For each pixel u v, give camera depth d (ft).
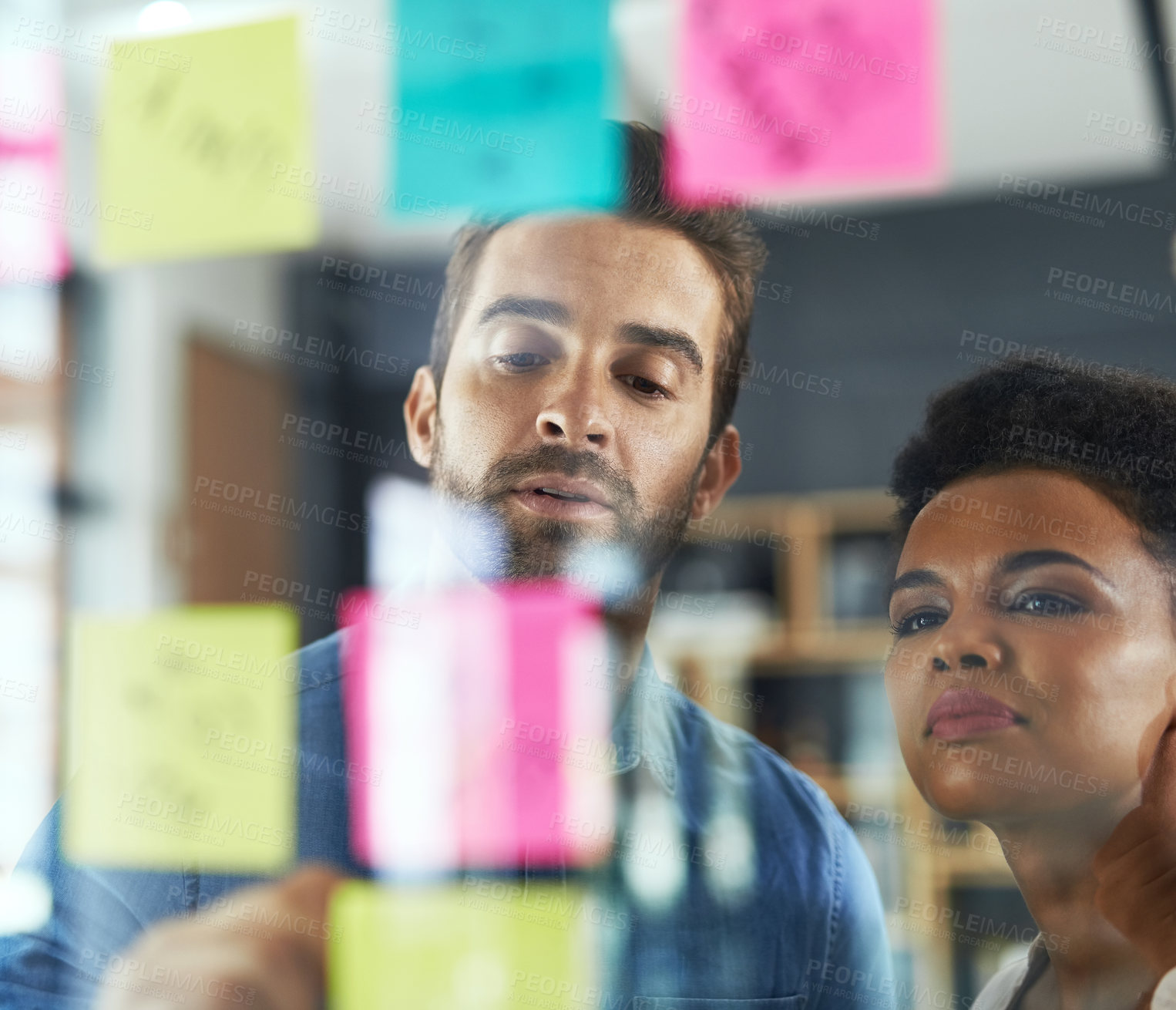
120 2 3.73
